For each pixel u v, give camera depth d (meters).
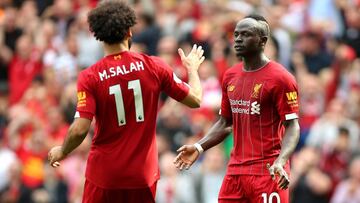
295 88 24.72
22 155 43.66
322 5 53.56
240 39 24.77
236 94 25.16
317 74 49.22
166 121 43.34
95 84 24.19
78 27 52.62
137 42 50.59
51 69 50.84
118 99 24.23
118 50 24.39
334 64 48.78
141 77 24.33
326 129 43.38
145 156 24.42
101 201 24.58
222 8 51.56
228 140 41.22
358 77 48.06
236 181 25.23
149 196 24.59
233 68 25.45
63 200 42.47
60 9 56.22
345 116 45.19
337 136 42.31
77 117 24.11
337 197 40.69
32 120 44.91
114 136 24.36
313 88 46.03
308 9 53.72
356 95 46.00
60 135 45.28
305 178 40.84
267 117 24.88
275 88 24.66
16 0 59.03
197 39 49.47
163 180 40.59
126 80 24.25
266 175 24.84
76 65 51.47
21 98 52.88
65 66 51.00
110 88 24.19
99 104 24.25
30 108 48.66
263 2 54.53
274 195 24.75
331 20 53.25
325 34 51.38
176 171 40.72
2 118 49.81
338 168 41.91
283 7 54.28
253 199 25.05
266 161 24.89
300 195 40.84
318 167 41.53
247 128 25.06
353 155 42.44
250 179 24.98
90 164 24.58
